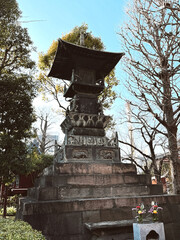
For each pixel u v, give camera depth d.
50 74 13.40
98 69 12.30
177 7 7.85
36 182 9.87
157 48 9.48
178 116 10.28
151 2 9.09
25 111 15.23
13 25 16.17
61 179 8.23
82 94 11.60
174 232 8.10
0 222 5.60
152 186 9.24
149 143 14.15
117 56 11.33
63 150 9.66
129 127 19.30
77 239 6.91
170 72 8.70
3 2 15.73
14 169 13.91
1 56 17.42
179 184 10.27
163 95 8.70
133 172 9.56
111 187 8.60
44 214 6.92
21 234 4.25
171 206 8.48
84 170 8.88
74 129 10.43
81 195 8.09
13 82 15.00
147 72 9.10
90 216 7.32
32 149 16.27
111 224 6.67
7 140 13.87
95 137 10.48
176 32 8.66
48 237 6.68
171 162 10.82
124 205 7.85
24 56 16.83
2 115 14.41
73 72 11.43
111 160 9.95
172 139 10.72
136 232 6.09
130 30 10.13
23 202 7.58
